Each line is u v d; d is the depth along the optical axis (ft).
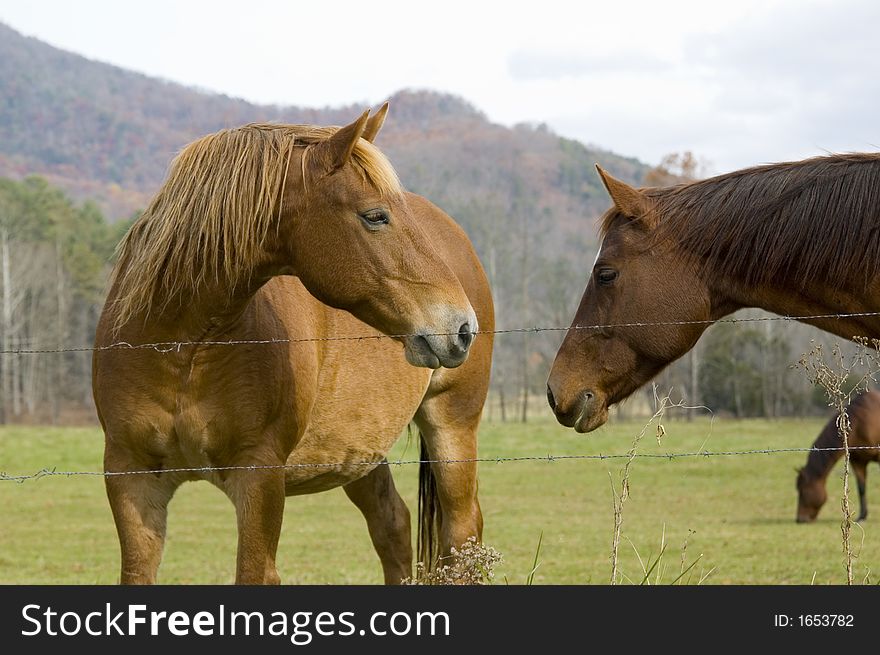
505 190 582.35
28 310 278.26
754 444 147.13
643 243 21.83
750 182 21.49
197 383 18.97
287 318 20.93
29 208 349.41
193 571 56.95
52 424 253.24
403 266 18.17
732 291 21.67
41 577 53.42
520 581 49.21
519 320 286.25
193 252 18.45
